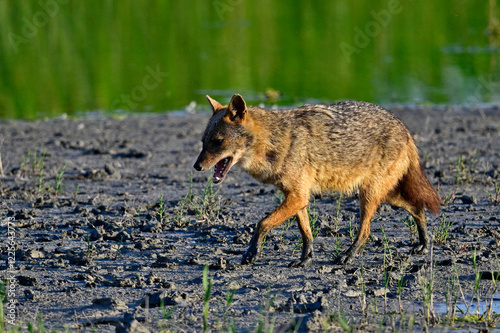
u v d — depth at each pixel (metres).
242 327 13.46
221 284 16.11
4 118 41.78
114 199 24.95
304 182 17.64
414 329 13.47
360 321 13.81
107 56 60.22
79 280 16.47
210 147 17.67
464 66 55.44
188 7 81.56
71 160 31.62
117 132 37.78
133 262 17.95
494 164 29.23
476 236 19.86
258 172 17.86
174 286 15.84
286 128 17.64
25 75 53.62
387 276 16.52
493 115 40.44
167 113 42.94
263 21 75.94
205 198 23.58
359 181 18.17
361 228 18.06
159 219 22.12
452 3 82.94
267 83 50.25
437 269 17.00
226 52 61.97
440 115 40.69
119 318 13.96
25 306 14.62
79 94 48.19
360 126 18.03
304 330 13.30
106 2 81.31
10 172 29.06
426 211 22.73
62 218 22.50
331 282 16.22
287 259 18.22
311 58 59.28
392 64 56.72
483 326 13.62
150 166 30.41
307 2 83.81
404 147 18.41
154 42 65.88
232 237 20.34
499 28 68.94
